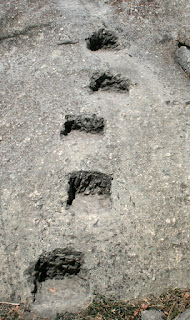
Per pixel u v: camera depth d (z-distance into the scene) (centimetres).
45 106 302
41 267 242
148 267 235
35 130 288
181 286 231
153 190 256
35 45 350
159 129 286
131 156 271
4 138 287
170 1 388
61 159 271
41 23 363
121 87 324
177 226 245
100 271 235
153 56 348
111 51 356
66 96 307
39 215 251
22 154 277
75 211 253
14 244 243
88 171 264
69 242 241
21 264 238
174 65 344
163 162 268
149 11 381
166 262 236
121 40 355
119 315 222
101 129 292
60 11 372
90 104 301
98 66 328
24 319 226
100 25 361
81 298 231
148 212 249
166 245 239
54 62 333
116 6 384
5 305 231
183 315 217
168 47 359
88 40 351
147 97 308
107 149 275
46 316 227
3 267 238
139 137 281
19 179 266
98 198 265
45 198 256
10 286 234
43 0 385
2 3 382
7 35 359
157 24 372
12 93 314
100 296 230
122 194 255
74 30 356
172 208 250
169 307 223
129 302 228
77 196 266
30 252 240
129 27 366
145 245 239
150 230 243
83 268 238
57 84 317
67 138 287
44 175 265
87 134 293
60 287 240
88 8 382
